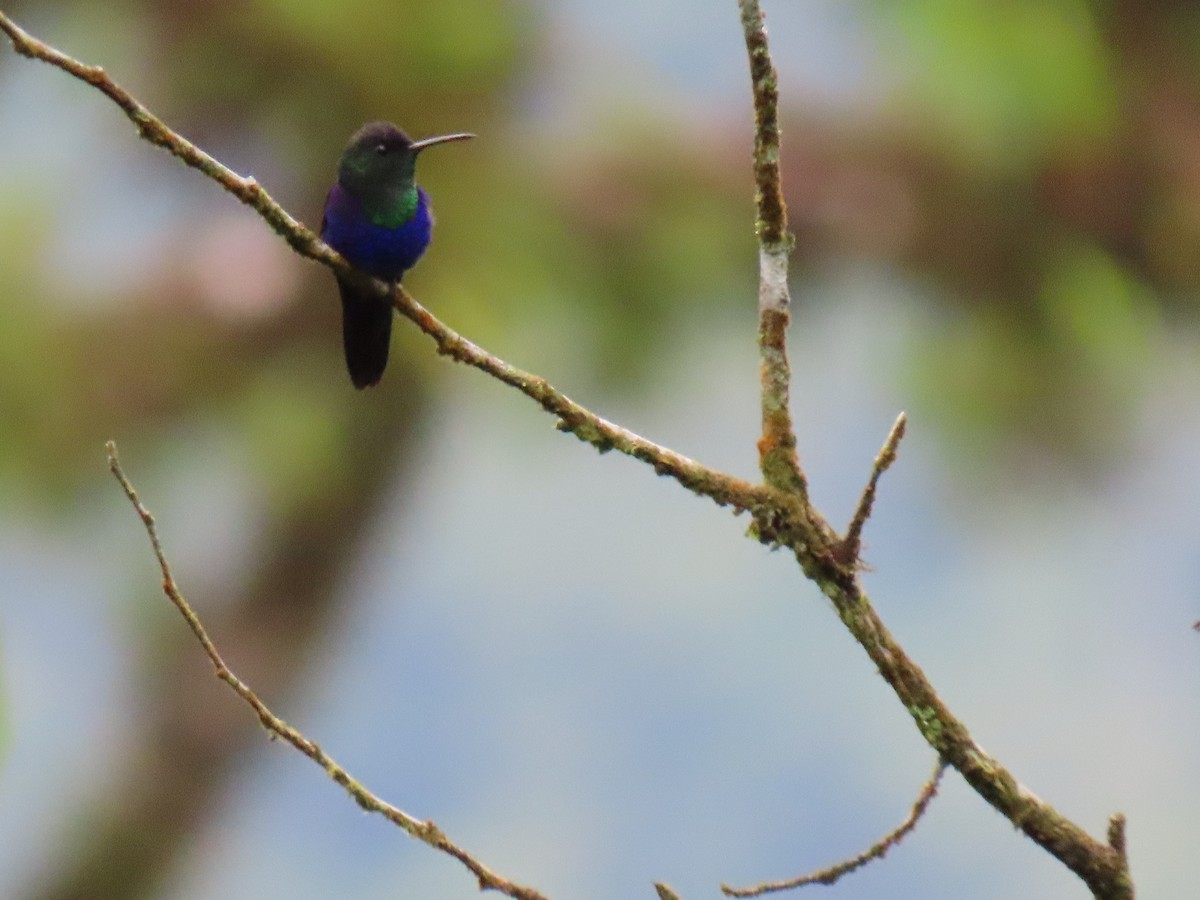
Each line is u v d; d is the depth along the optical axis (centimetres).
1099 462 1285
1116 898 567
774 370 607
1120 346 1229
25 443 1317
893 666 584
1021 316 1257
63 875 1452
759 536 597
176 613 1435
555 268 1299
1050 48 1147
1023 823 570
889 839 579
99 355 1325
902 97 1250
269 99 1273
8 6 1290
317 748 555
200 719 1457
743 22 603
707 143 1323
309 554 1463
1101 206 1230
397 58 1243
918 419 1311
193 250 1339
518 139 1299
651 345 1315
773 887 580
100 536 1373
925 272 1268
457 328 1295
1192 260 1227
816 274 1303
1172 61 1212
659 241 1297
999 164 1215
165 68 1288
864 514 587
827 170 1285
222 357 1332
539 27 1278
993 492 1297
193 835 1470
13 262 1312
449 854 558
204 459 1393
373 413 1393
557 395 599
